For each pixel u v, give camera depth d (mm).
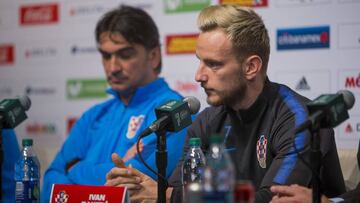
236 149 3430
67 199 2895
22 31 5719
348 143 4449
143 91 4492
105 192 2830
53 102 5582
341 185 3406
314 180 2576
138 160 4121
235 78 3324
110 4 5359
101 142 4473
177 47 5043
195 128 3664
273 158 3305
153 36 4562
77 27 5496
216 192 2062
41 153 5031
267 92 3406
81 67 5473
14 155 4422
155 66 4621
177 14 5051
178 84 5031
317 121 2553
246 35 3316
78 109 5488
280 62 4676
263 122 3379
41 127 5621
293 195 2803
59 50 5570
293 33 4637
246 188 1855
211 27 3344
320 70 4562
